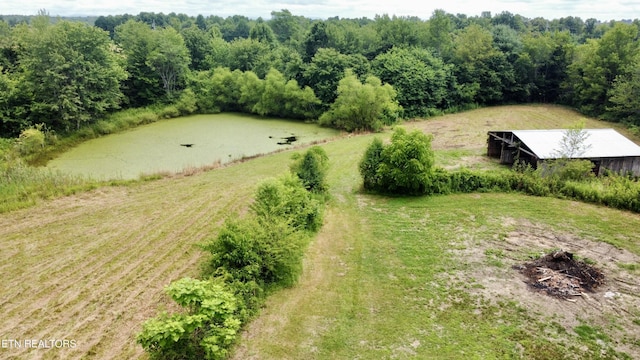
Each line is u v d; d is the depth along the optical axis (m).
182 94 48.81
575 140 22.31
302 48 56.06
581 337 10.28
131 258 14.29
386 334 10.56
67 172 25.42
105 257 14.32
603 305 11.56
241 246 12.12
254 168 26.03
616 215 18.16
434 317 11.23
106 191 21.30
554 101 53.53
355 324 10.97
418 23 62.88
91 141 34.91
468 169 23.94
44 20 41.59
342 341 10.28
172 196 20.77
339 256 14.84
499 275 13.27
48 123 34.59
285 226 13.05
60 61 34.12
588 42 50.69
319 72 46.31
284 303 11.85
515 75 52.81
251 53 57.47
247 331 10.57
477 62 52.12
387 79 47.28
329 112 42.78
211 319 9.36
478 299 11.97
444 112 49.50
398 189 21.52
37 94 34.31
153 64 48.06
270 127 41.91
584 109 45.56
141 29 48.78
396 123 42.88
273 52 57.41
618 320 10.93
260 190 15.05
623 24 43.84
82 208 18.84
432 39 58.53
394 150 20.81
